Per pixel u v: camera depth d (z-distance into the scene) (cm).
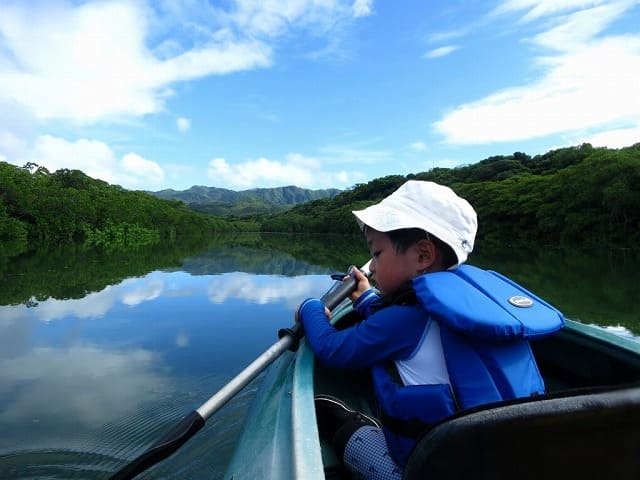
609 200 3136
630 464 76
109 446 252
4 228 2828
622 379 167
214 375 355
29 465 232
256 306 629
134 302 657
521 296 112
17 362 388
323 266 1317
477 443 74
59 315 567
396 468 119
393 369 116
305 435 107
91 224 3753
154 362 387
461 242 122
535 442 73
